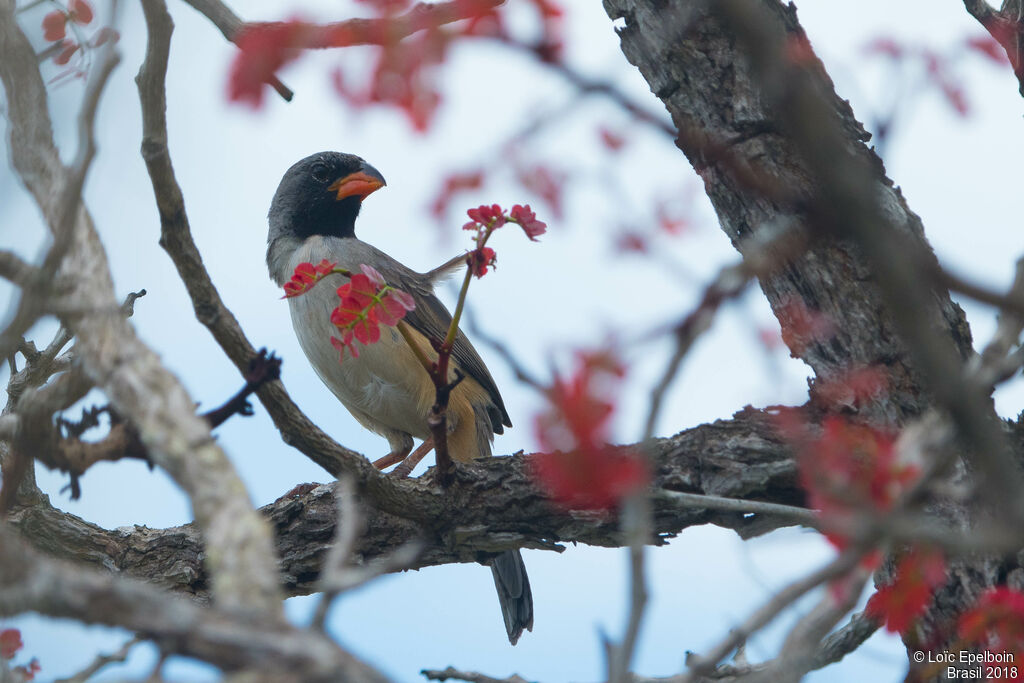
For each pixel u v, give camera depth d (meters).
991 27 8.51
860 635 6.64
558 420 4.04
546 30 4.27
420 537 9.37
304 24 4.57
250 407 5.98
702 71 8.16
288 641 3.53
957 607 6.84
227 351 6.63
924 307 3.75
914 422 7.42
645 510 3.91
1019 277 3.92
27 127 5.37
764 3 7.81
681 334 4.05
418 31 4.51
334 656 3.51
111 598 3.57
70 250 4.98
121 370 4.56
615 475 4.01
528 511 9.18
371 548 9.46
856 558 4.11
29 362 8.48
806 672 4.54
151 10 5.64
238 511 4.16
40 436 5.64
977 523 6.68
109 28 4.51
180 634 3.54
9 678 5.32
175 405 4.48
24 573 3.62
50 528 9.54
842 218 3.61
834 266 7.85
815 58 7.82
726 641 4.31
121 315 4.75
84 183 4.59
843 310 7.80
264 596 3.91
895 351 7.61
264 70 4.62
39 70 5.51
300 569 9.45
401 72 4.53
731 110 8.00
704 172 8.06
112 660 5.48
